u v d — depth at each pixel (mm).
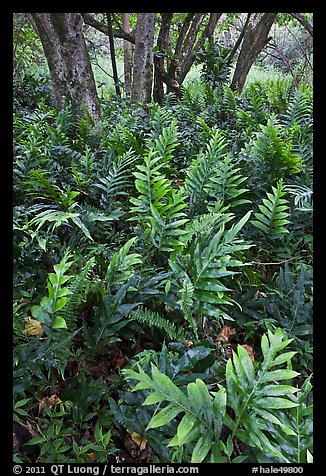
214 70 7555
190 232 2529
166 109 5641
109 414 1934
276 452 1548
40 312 1890
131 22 10367
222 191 3143
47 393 2059
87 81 4848
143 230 2807
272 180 3561
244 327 2592
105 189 3256
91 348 2127
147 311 2219
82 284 2092
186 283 2174
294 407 1813
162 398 1531
